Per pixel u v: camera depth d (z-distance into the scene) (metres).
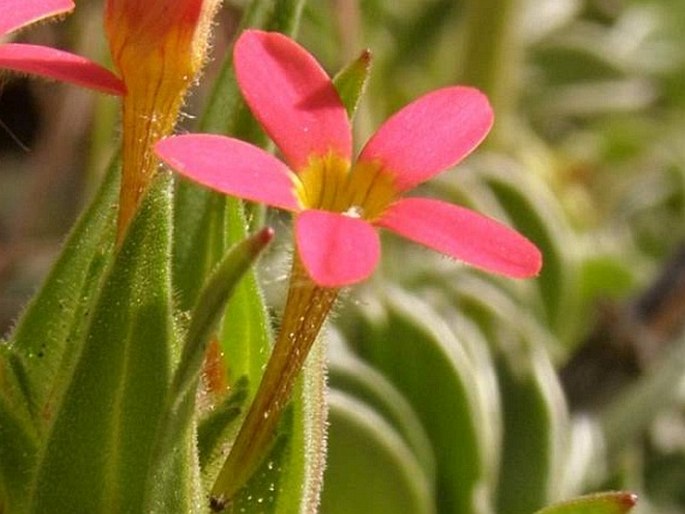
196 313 0.08
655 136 0.24
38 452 0.09
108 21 0.09
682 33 0.26
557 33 0.25
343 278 0.07
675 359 0.16
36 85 0.20
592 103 0.24
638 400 0.16
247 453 0.09
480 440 0.14
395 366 0.15
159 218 0.08
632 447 0.16
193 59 0.09
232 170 0.08
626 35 0.26
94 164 0.18
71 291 0.09
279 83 0.09
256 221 0.10
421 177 0.09
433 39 0.22
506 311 0.16
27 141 0.23
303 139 0.08
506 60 0.20
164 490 0.09
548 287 0.17
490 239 0.08
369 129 0.17
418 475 0.13
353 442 0.13
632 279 0.20
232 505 0.09
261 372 0.09
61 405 0.09
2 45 0.09
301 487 0.09
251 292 0.09
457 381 0.14
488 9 0.19
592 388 0.16
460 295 0.17
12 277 0.19
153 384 0.09
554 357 0.17
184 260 0.10
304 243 0.08
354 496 0.13
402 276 0.18
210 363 0.09
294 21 0.10
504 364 0.15
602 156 0.23
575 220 0.22
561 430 0.15
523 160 0.22
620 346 0.16
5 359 0.09
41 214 0.20
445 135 0.09
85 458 0.09
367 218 0.08
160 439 0.08
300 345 0.09
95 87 0.09
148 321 0.08
